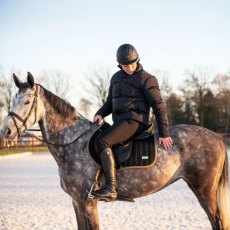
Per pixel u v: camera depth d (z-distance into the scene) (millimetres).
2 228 6484
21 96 4816
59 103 4996
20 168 17156
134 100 4812
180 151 4934
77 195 4852
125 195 4918
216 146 5023
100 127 4969
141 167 4762
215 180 4953
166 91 49594
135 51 4844
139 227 6504
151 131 4977
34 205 8555
